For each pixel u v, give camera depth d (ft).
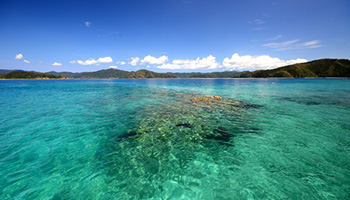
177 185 18.89
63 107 63.87
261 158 24.32
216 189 18.17
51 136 33.68
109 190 18.13
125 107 63.16
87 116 49.52
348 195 16.97
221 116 48.21
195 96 97.04
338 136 32.24
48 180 19.80
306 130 35.88
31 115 50.78
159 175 20.76
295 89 136.26
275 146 28.17
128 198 17.01
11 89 159.12
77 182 19.45
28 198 16.93
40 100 82.74
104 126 40.01
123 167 22.54
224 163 23.26
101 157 25.29
